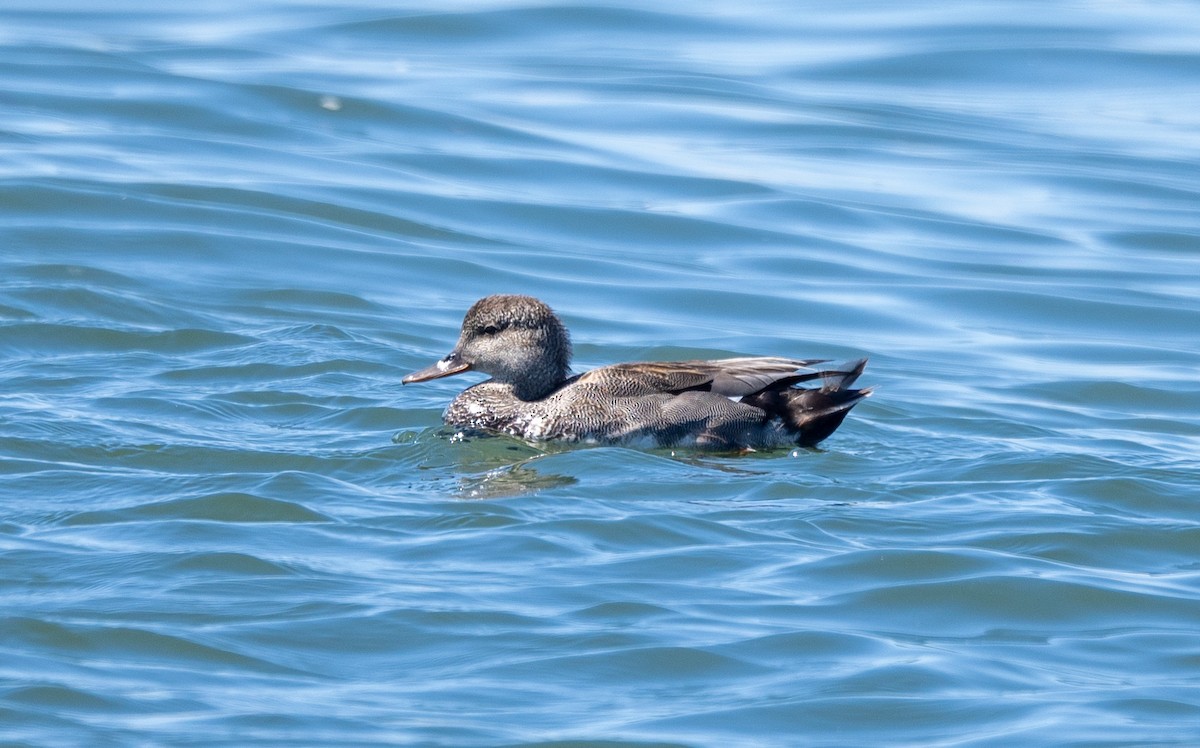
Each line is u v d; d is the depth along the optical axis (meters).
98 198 21.39
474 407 15.20
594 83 27.84
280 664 9.72
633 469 13.75
